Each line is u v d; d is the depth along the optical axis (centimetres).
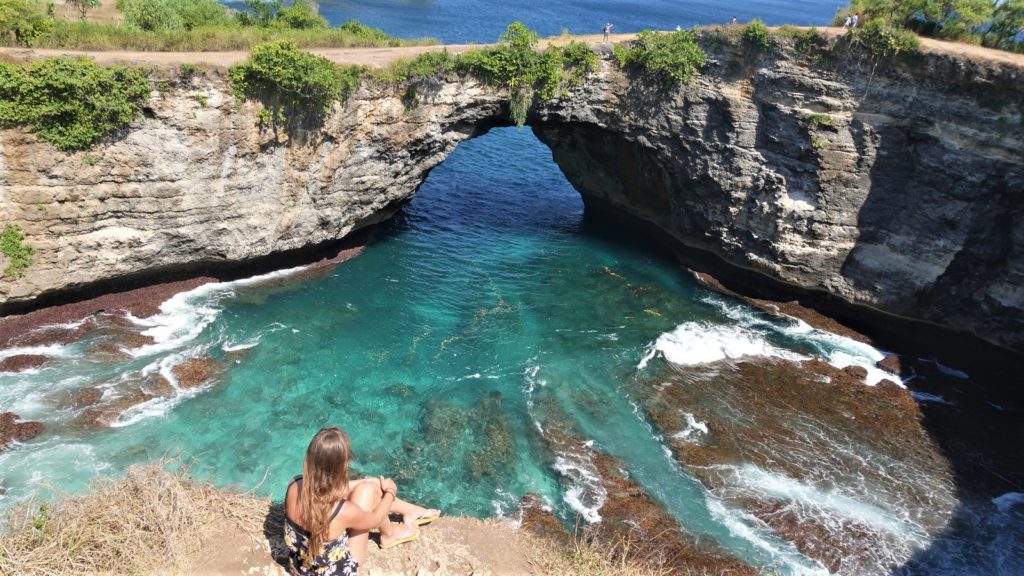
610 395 2609
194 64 2506
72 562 971
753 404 2631
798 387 2758
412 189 3488
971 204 2877
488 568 1145
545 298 3284
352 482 966
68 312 2653
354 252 3484
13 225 2402
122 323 2675
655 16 10744
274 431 2242
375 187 3228
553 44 3312
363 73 2867
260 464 2092
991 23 3039
